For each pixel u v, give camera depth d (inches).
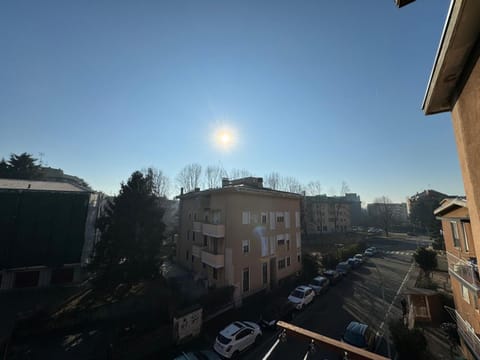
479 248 118.5
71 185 1034.7
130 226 832.9
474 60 113.2
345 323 587.2
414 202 2460.6
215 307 620.7
